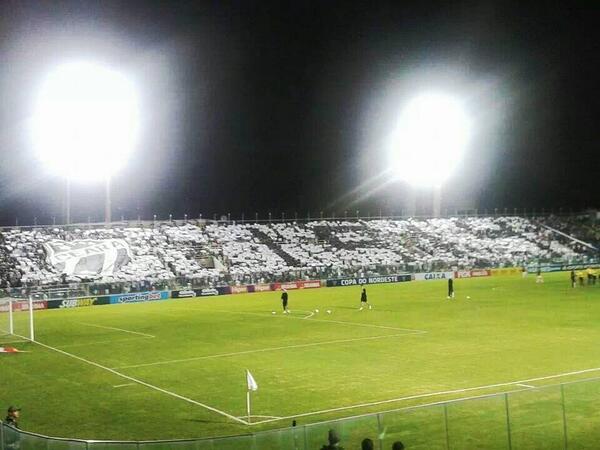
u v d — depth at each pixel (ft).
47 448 55.77
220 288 264.31
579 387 69.97
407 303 209.26
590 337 136.26
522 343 129.59
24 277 249.55
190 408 87.71
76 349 136.15
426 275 312.09
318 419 80.74
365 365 111.34
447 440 57.77
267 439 55.11
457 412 63.87
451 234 362.53
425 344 130.72
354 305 208.33
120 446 54.39
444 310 188.34
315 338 142.41
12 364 120.78
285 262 304.50
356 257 321.93
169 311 206.69
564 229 393.29
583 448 60.80
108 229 290.97
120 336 153.38
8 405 91.20
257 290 272.92
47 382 105.29
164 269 276.00
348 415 82.12
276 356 122.42
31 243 269.23
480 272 324.19
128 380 105.50
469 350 122.83
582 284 261.65
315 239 330.95
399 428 59.82
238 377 105.40
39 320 188.85
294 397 91.61
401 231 355.15
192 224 315.78
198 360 120.78
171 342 142.41
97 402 92.07
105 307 227.81
